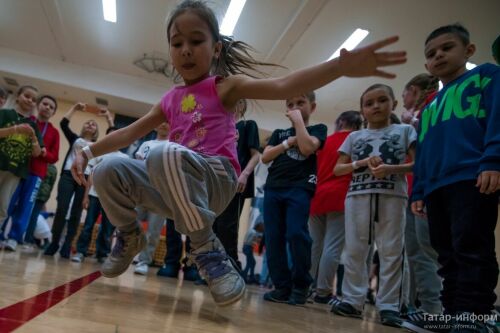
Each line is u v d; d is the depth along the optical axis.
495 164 0.97
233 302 0.88
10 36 4.92
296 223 1.76
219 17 1.15
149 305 0.88
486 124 1.10
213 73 1.18
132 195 1.03
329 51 4.33
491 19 3.54
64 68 5.30
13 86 5.48
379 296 1.52
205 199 0.92
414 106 2.11
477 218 1.04
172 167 0.86
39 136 2.57
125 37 4.64
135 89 5.49
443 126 1.21
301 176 1.84
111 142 1.18
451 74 1.32
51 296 0.76
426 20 3.69
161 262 3.65
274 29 4.13
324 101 5.36
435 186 1.18
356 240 1.60
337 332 1.01
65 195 2.74
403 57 0.71
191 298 1.22
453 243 1.08
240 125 2.29
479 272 1.00
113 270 1.11
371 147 1.71
